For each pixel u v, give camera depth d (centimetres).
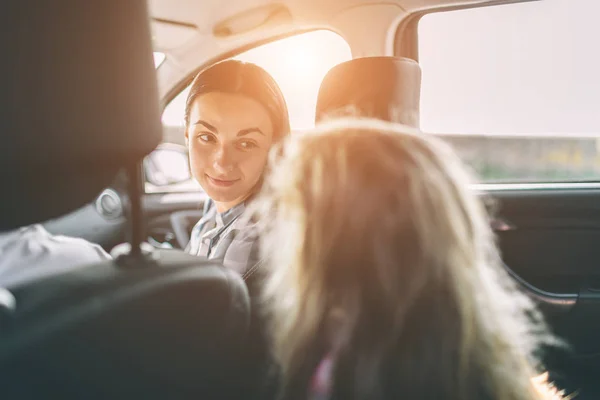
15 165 66
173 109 259
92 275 74
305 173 76
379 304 70
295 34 246
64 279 73
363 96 162
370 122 82
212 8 227
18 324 65
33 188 70
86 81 69
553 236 276
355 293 71
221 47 247
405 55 228
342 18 229
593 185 279
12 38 65
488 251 79
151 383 73
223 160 157
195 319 77
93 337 67
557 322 268
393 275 70
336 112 160
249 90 154
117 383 70
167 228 293
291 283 75
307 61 177
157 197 293
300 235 74
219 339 80
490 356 72
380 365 69
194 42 241
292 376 74
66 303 68
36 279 74
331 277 72
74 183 72
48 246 105
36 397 64
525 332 81
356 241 71
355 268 71
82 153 69
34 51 66
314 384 72
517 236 275
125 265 77
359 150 75
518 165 287
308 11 229
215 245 163
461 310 70
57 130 67
